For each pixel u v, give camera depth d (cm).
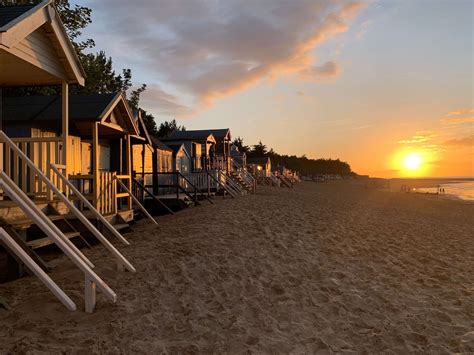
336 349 459
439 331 522
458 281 761
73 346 408
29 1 1767
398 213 2075
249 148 9888
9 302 501
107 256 758
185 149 2725
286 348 452
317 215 1514
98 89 2983
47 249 796
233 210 1466
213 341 453
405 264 867
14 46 663
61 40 779
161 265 704
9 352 381
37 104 1121
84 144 1326
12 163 945
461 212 2678
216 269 708
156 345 428
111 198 1066
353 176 18975
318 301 606
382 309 591
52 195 823
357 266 816
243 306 561
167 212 1596
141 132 1534
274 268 746
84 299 523
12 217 693
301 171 11994
